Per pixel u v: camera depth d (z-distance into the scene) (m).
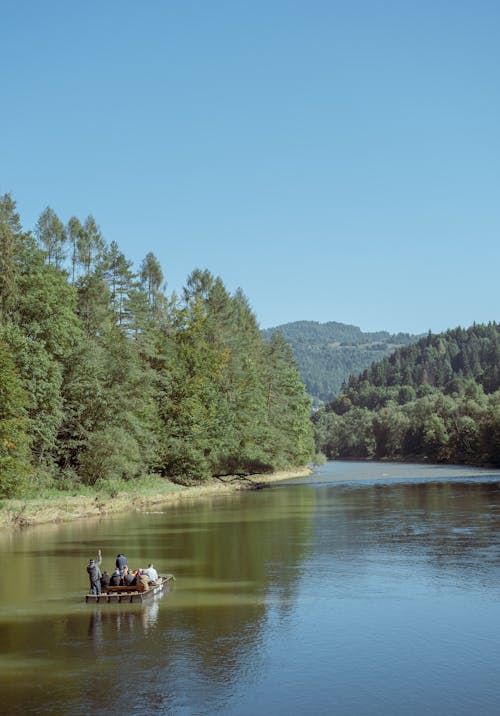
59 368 61.12
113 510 61.59
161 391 86.81
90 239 88.25
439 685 19.41
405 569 33.91
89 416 67.81
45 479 62.91
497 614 26.05
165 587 30.55
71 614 26.30
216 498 76.69
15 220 62.22
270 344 135.62
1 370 51.91
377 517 54.56
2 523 49.91
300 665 20.91
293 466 133.88
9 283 56.22
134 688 19.19
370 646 22.50
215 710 17.84
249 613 26.28
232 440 97.06
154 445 82.81
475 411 173.75
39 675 20.12
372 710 17.83
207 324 100.12
